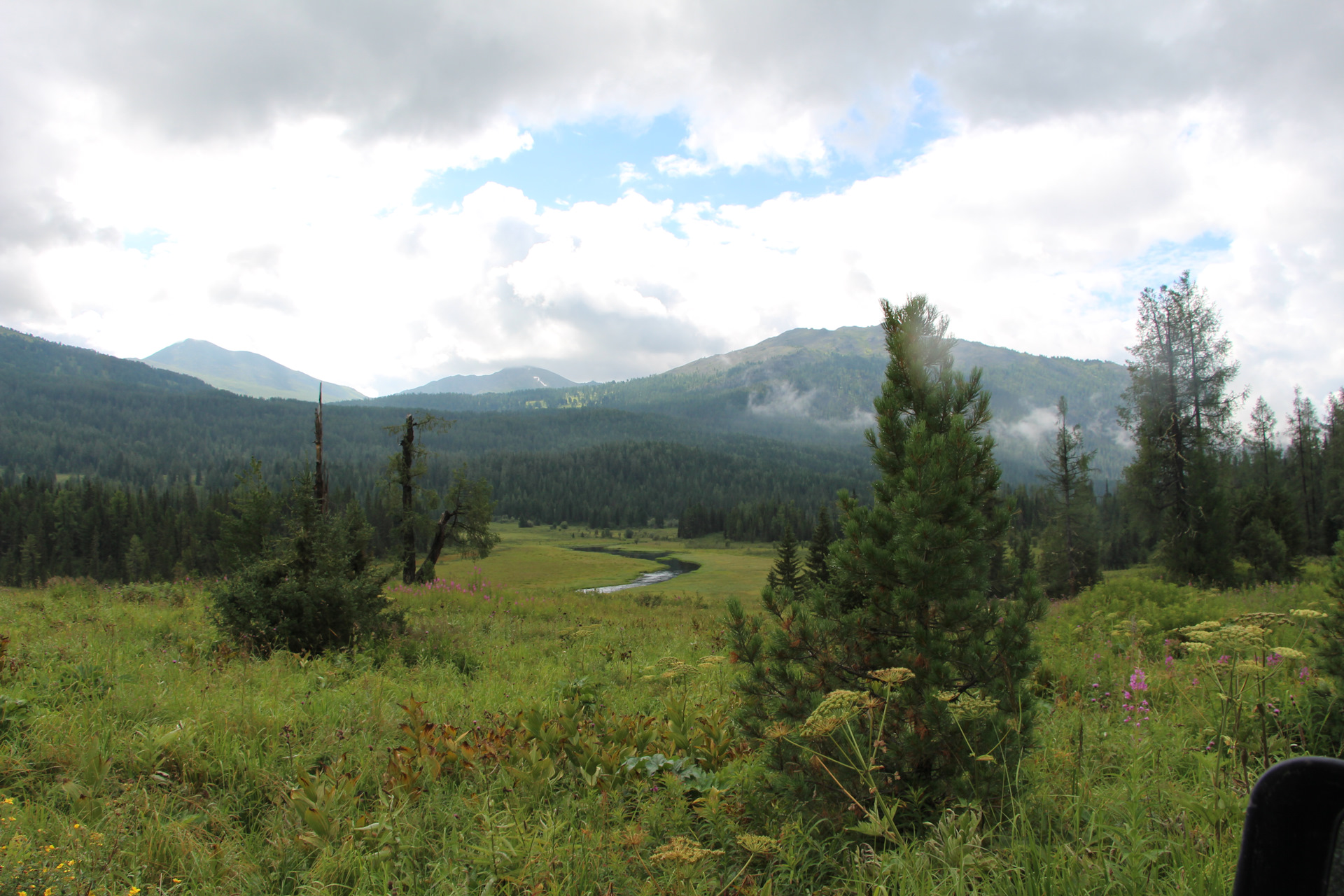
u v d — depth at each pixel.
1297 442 56.91
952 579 3.85
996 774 3.47
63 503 104.00
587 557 114.88
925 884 2.85
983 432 4.59
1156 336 29.97
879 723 3.78
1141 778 3.96
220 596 9.70
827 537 31.53
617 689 7.81
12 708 5.25
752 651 4.18
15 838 3.22
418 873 3.43
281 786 4.34
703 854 3.17
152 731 5.01
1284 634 6.70
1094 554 43.59
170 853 3.51
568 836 3.62
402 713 6.14
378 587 10.73
